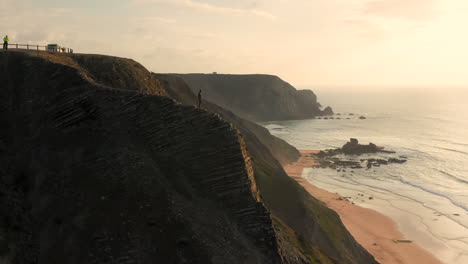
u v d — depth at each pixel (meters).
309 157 131.62
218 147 27.16
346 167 115.38
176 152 27.09
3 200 24.58
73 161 26.56
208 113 28.58
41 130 28.89
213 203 25.50
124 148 26.75
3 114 29.83
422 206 80.19
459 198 85.25
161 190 24.67
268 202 47.06
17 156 27.36
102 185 24.89
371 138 175.75
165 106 28.53
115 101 29.00
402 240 63.41
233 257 23.11
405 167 115.25
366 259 51.09
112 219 23.20
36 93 31.09
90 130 28.12
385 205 80.69
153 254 21.98
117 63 43.41
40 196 25.25
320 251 39.59
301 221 46.66
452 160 124.31
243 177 26.42
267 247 24.84
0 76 32.25
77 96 29.62
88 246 22.31
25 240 23.20
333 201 82.44
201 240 23.11
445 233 66.56
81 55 42.69
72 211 24.00
